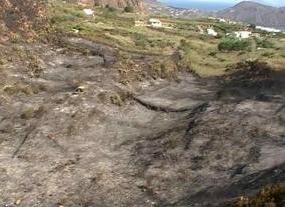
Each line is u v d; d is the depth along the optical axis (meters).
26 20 71.56
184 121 37.75
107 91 43.75
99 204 24.42
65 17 90.00
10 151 31.14
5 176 27.59
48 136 33.25
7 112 38.28
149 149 31.91
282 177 23.88
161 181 26.84
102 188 26.28
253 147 30.05
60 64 57.09
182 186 25.91
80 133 34.56
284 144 30.41
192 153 30.16
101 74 52.31
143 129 36.81
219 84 54.16
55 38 69.94
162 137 33.88
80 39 73.50
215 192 24.14
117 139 34.38
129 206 24.14
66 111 37.88
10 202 24.69
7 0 73.19
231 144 30.86
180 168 28.22
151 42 82.69
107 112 39.16
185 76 58.47
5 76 46.88
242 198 19.75
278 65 59.88
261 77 53.53
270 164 26.84
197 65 66.00
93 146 32.72
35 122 35.81
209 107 40.19
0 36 61.22
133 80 51.34
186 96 47.31
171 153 30.48
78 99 40.53
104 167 29.09
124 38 82.19
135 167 29.09
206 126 34.56
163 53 72.94
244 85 51.34
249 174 25.84
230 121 35.41
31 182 26.98
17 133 34.03
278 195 18.84
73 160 30.12
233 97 46.19
